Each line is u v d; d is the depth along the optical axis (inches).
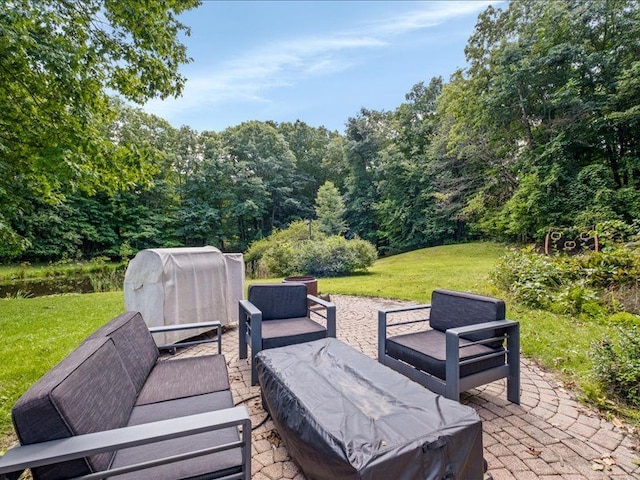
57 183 230.1
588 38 491.8
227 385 81.1
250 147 1035.3
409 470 49.0
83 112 203.3
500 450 77.8
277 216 1080.8
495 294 222.5
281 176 1063.6
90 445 45.1
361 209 942.4
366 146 949.2
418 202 812.0
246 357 138.6
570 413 93.6
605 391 102.2
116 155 225.6
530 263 218.5
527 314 182.1
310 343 96.2
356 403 62.4
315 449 54.7
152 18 224.8
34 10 179.8
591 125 474.9
